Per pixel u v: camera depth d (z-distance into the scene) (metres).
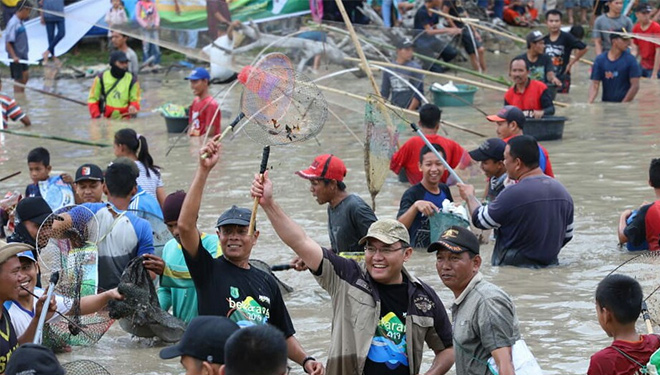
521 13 43.03
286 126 9.42
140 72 38.94
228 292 9.69
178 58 41.12
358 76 28.89
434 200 15.46
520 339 8.59
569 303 12.58
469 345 8.65
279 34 26.11
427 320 9.10
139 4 23.62
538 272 13.98
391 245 8.98
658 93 30.05
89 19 23.89
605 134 23.84
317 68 27.98
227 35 24.72
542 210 14.11
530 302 12.70
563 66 30.75
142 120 28.73
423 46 29.47
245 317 9.65
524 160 14.27
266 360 6.30
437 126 18.25
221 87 33.69
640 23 32.72
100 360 11.44
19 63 35.34
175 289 11.81
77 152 24.03
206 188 19.62
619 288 8.44
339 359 9.07
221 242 9.85
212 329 6.84
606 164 20.48
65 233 10.96
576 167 20.33
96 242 11.15
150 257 11.40
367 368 9.09
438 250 8.83
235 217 9.73
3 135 26.61
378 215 17.11
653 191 18.08
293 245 9.06
